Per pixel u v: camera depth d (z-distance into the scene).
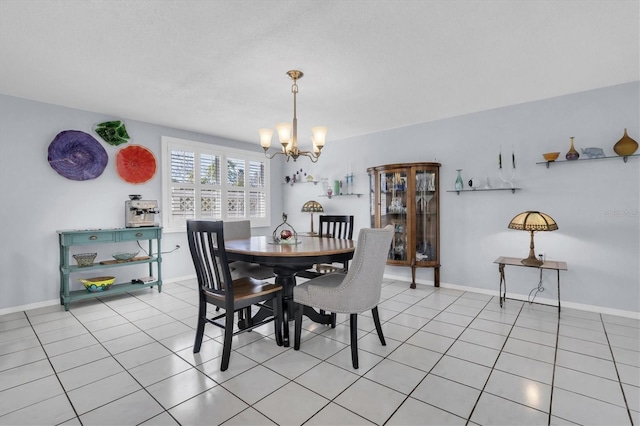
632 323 2.75
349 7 1.74
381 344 2.36
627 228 2.90
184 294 3.72
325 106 3.41
